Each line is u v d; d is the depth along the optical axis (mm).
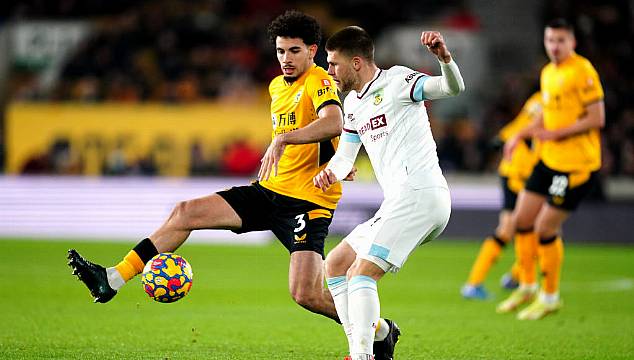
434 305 39438
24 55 85125
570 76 35938
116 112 75188
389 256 22172
